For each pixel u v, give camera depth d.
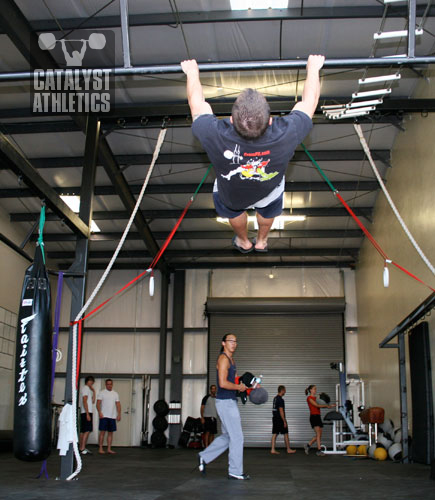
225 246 15.57
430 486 5.48
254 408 15.14
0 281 12.87
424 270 9.84
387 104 8.84
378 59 3.74
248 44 8.55
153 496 4.43
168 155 11.29
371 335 13.98
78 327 6.95
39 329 4.78
